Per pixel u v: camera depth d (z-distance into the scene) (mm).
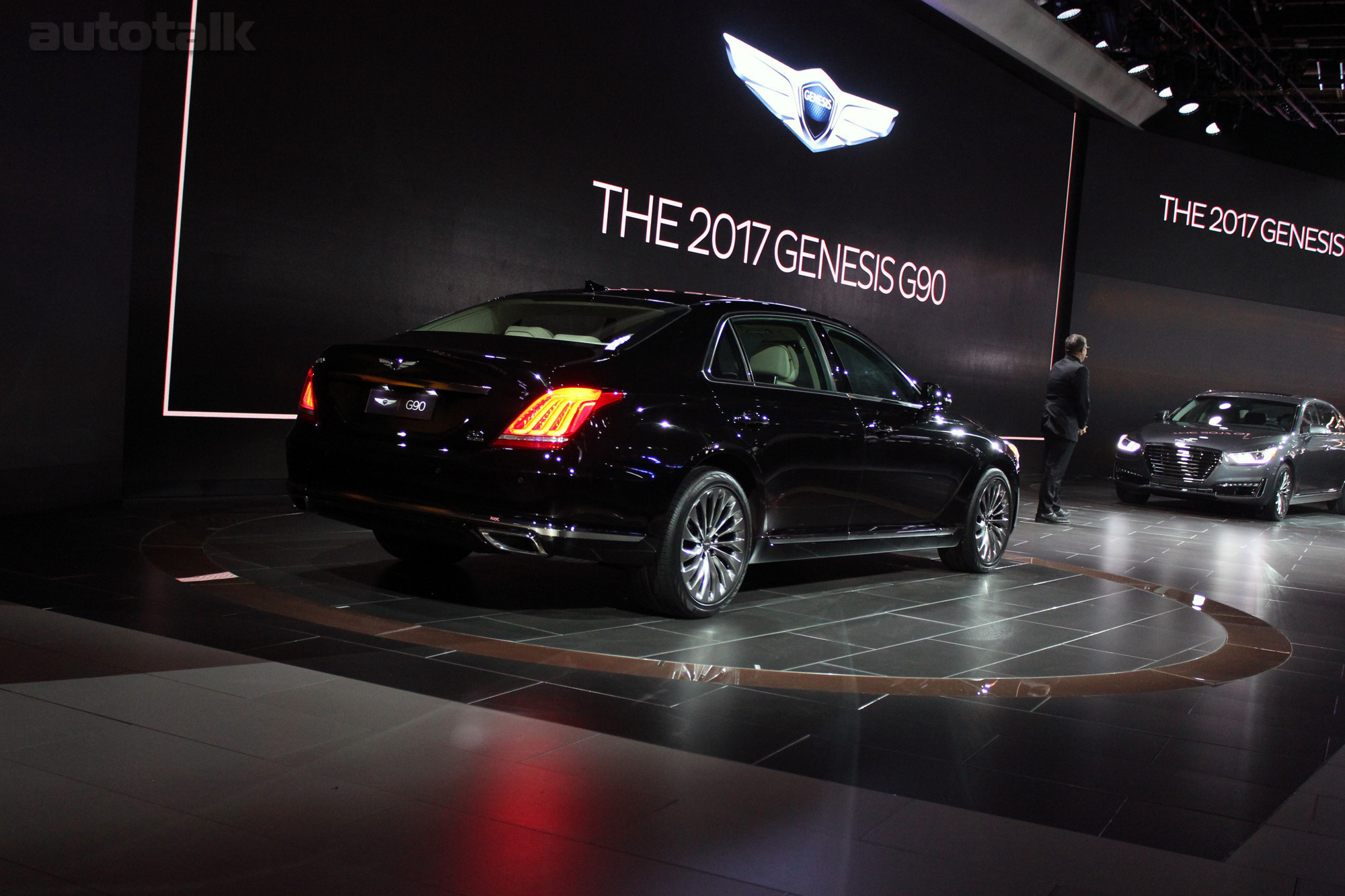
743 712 3211
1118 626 4992
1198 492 11375
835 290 11805
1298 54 16047
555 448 3949
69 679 3020
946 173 13164
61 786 2314
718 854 2199
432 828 2230
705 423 4391
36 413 5906
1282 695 3867
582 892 1999
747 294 10789
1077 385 9438
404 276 8023
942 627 4668
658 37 9578
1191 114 16391
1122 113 15430
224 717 2812
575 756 2717
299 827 2193
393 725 2846
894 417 5488
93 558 4750
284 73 7191
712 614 4496
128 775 2396
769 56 10695
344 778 2465
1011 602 5434
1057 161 15109
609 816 2354
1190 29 14852
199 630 3646
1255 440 11453
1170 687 3877
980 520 6242
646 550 4211
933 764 2859
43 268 5852
